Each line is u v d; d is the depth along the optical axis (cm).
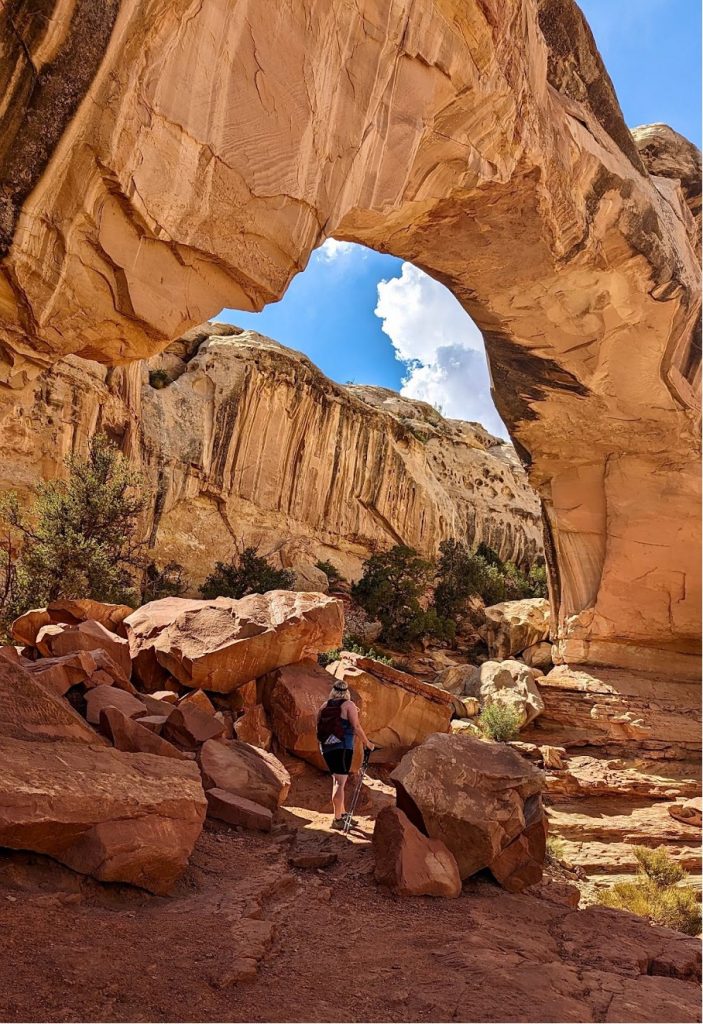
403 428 4028
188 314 634
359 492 3678
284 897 396
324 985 285
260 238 650
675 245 1389
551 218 1092
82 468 1870
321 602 854
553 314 1380
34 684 442
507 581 3959
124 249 575
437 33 757
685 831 1438
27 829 319
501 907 439
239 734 724
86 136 520
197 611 849
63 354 609
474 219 1080
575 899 514
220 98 590
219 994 257
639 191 1229
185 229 597
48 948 260
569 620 2098
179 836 374
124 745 511
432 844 464
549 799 1566
